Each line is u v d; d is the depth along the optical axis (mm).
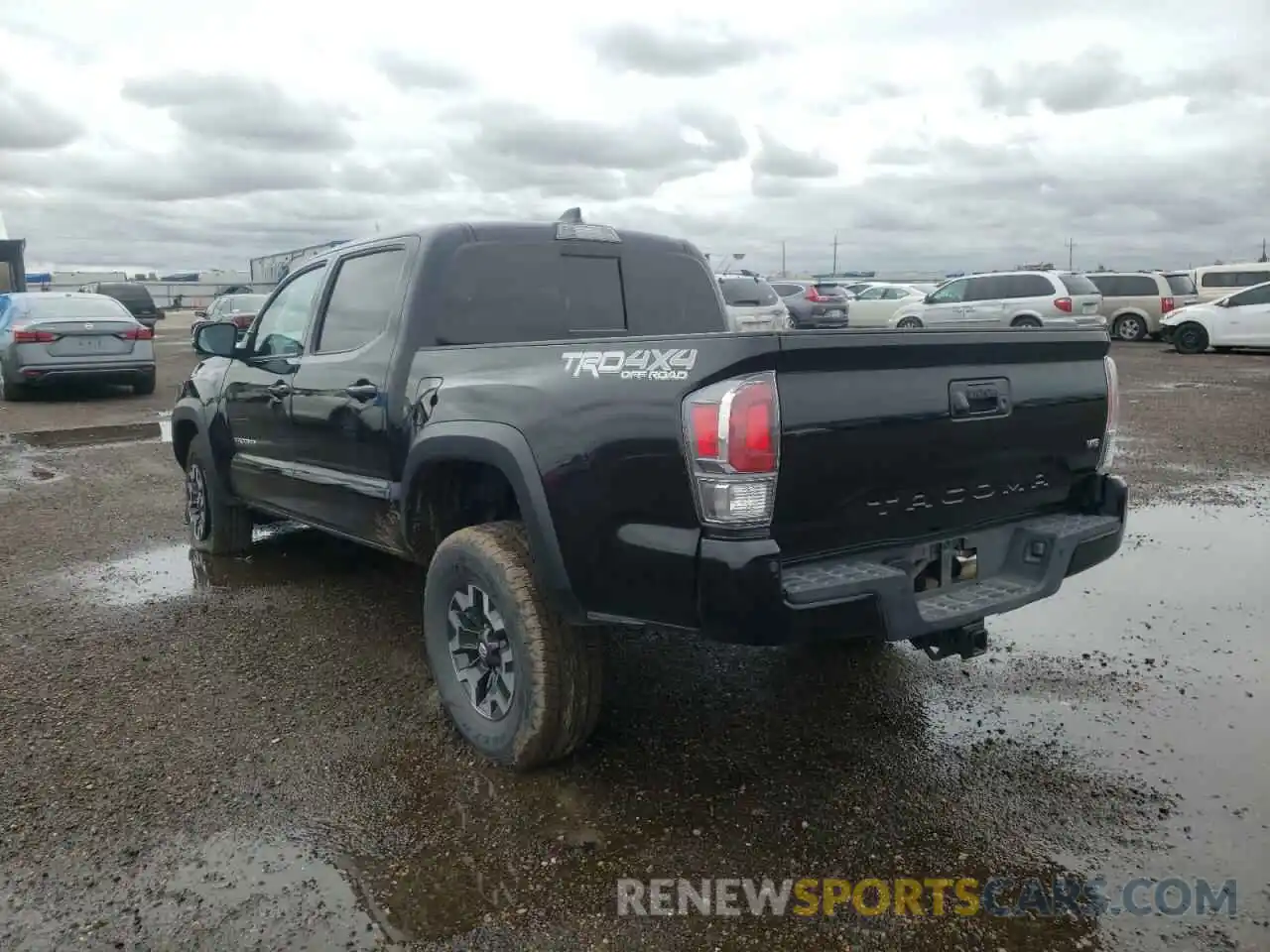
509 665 3445
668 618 2900
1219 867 2889
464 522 4020
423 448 3643
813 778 3412
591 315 4531
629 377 2938
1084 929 2631
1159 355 21562
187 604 5348
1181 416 12078
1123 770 3453
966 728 3785
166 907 2732
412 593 5527
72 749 3652
